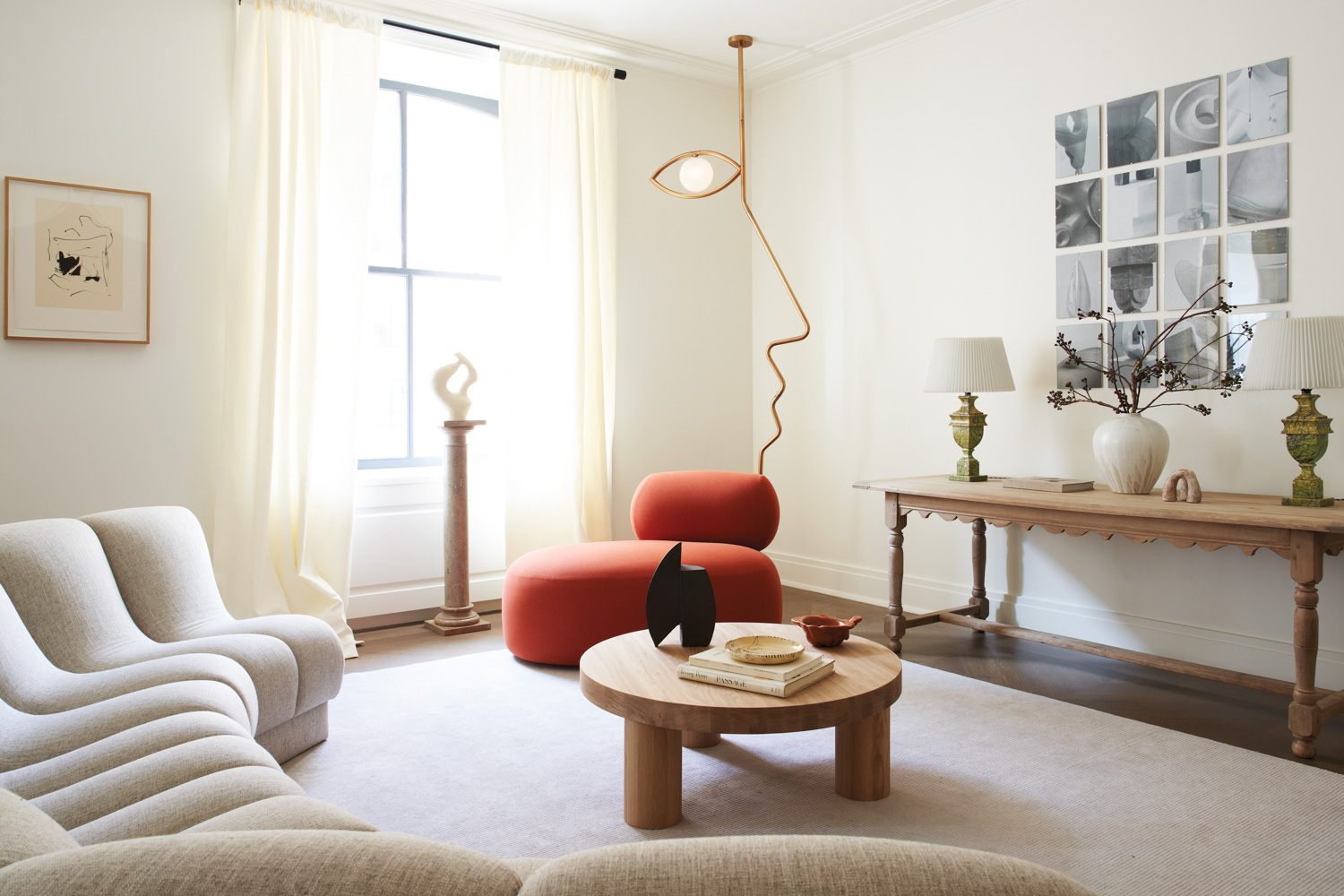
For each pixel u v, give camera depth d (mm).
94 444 3418
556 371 4445
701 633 2408
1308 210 3088
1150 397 3520
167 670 1986
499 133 4480
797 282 5051
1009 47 3971
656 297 4957
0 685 1802
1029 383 3928
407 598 4242
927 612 4387
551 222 4426
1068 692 3145
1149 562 3553
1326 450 2893
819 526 4961
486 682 3238
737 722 1919
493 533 4539
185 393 3588
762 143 5250
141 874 513
